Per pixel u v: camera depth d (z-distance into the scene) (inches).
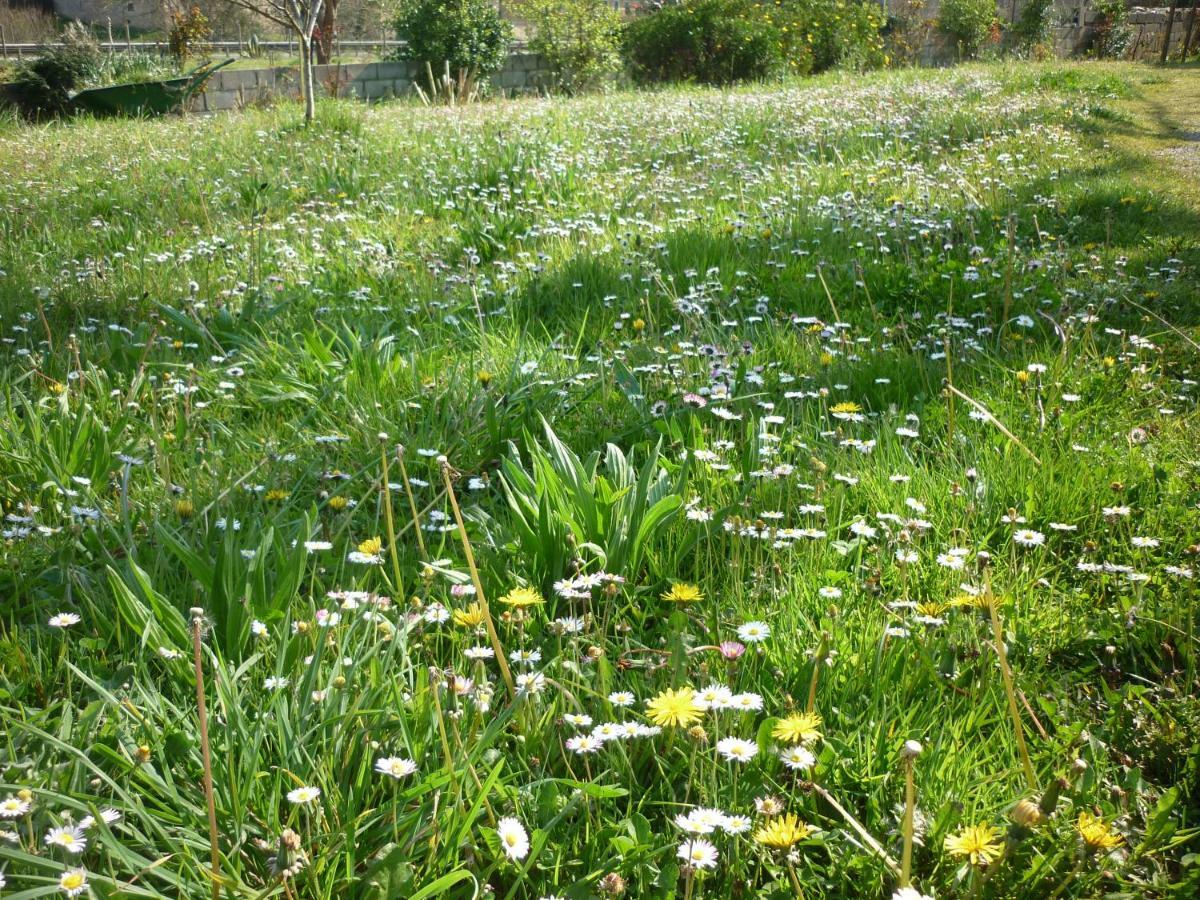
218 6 1152.8
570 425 154.3
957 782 78.7
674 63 900.6
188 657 91.5
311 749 79.1
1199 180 350.6
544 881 71.4
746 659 92.0
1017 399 159.3
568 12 883.4
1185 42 1219.2
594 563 111.1
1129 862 73.1
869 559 113.2
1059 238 259.9
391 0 1136.2
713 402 150.7
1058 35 1247.5
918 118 478.3
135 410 153.2
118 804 73.0
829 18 973.2
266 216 295.4
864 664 92.4
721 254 242.8
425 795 75.1
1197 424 150.9
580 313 210.5
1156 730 87.7
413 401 160.7
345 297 222.2
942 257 238.2
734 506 120.0
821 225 269.7
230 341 193.6
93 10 1398.9
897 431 137.3
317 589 108.8
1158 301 207.2
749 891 70.4
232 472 134.8
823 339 185.6
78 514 116.6
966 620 99.0
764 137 439.8
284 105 565.0
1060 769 81.7
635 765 83.2
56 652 96.5
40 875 66.6
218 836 72.6
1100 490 128.3
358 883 68.2
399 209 308.3
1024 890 69.9
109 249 262.5
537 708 84.7
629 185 327.6
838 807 72.1
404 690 87.1
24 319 192.7
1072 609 107.5
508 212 290.5
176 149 422.6
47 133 531.2
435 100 733.3
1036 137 421.4
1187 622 102.5
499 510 129.3
